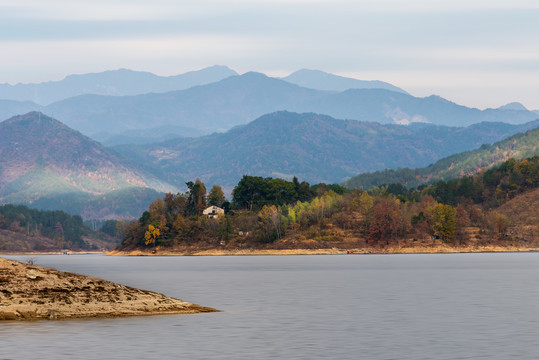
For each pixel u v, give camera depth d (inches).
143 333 3061.0
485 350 2699.3
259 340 2918.3
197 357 2556.6
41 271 3823.8
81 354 2598.4
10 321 3353.8
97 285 3818.9
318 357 2566.4
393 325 3398.1
